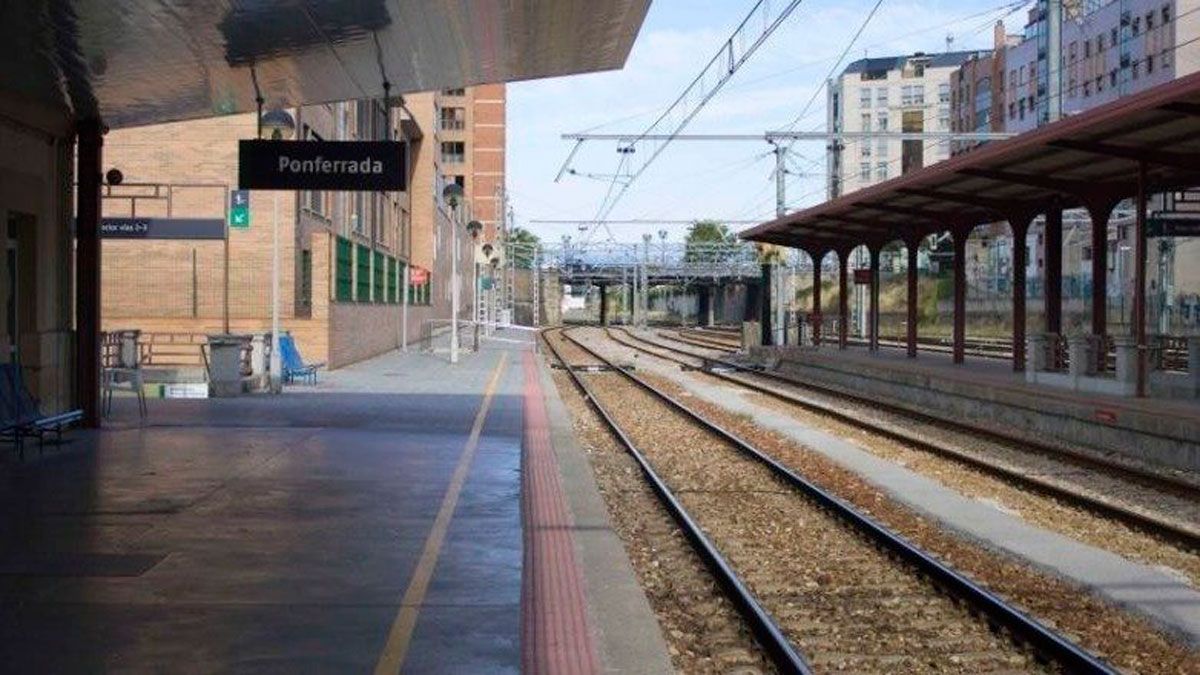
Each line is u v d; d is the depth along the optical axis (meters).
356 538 9.30
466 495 11.48
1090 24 73.75
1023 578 9.84
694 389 31.97
